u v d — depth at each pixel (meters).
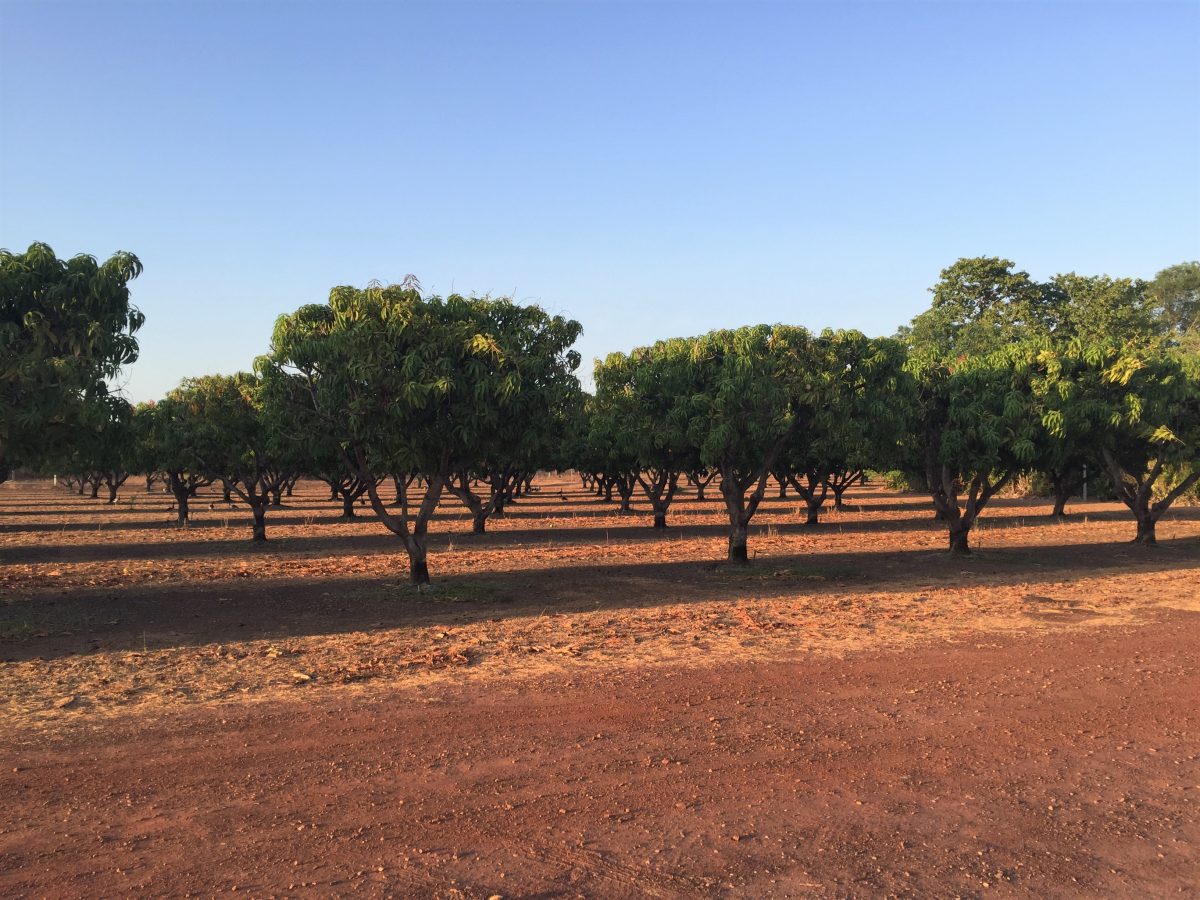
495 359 13.23
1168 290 77.31
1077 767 5.80
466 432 13.32
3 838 4.56
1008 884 4.12
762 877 4.17
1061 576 16.81
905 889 4.06
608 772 5.63
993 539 25.75
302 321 13.70
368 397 13.12
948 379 20.00
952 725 6.73
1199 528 29.52
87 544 25.64
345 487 37.47
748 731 6.54
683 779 5.51
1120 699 7.52
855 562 19.72
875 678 8.27
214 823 4.77
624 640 10.26
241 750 6.05
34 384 11.13
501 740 6.30
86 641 10.33
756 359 16.12
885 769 5.73
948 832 4.73
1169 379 20.38
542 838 4.61
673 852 4.44
